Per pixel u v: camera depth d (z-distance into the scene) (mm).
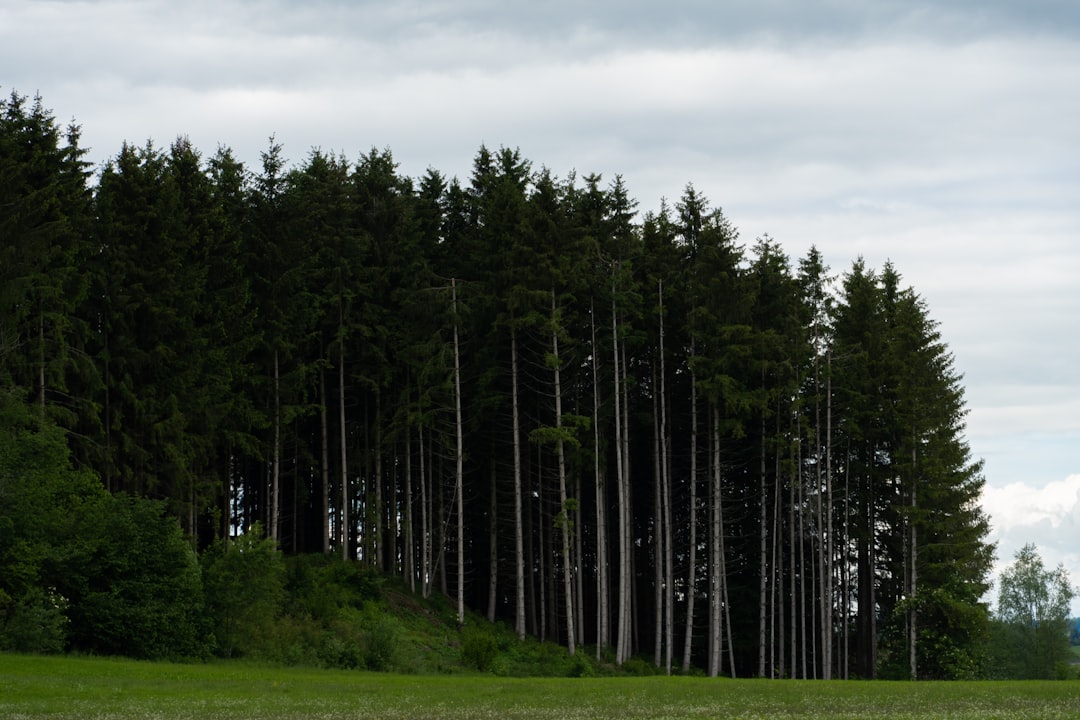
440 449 70375
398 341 65688
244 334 59000
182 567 48969
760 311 68562
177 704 31531
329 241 64688
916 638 67000
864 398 71125
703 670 69188
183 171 58906
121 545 48000
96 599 46500
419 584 71188
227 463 62719
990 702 37031
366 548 67750
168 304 54062
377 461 66750
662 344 66938
